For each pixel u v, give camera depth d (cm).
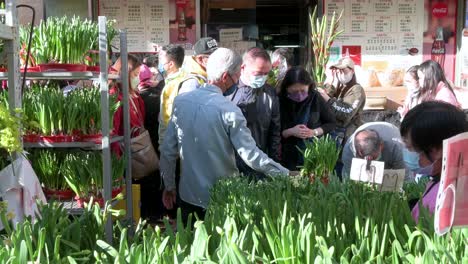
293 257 122
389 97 611
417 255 123
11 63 242
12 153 231
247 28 645
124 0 601
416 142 182
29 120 317
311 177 270
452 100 412
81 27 326
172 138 301
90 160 326
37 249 129
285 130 382
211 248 132
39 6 586
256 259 124
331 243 131
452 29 615
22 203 224
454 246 125
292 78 379
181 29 610
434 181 182
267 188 200
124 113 377
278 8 661
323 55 520
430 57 619
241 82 347
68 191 333
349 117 409
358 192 180
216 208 161
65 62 322
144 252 118
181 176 297
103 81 318
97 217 153
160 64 545
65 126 319
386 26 614
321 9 611
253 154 281
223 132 283
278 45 673
